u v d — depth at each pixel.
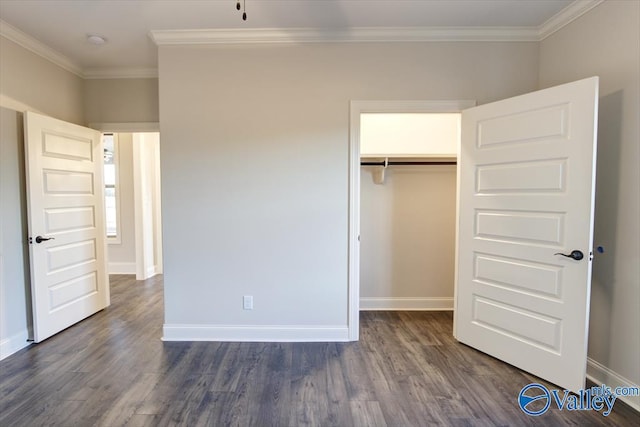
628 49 2.03
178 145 2.77
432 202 3.59
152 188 5.27
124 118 3.51
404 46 2.74
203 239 2.81
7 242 2.64
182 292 2.84
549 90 2.16
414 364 2.47
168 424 1.84
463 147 2.71
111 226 5.37
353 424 1.85
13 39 2.70
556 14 2.47
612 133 2.14
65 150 3.08
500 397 2.08
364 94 2.76
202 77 2.75
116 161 5.16
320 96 2.76
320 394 2.11
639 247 1.98
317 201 2.80
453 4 2.35
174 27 2.64
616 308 2.12
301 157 2.78
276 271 2.84
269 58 2.75
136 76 3.48
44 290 2.86
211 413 1.93
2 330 2.58
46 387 2.17
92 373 2.34
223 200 2.79
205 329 2.86
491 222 2.52
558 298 2.16
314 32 2.68
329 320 2.87
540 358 2.26
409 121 3.46
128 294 4.23
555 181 2.14
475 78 2.75
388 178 3.57
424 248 3.61
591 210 2.01
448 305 3.64
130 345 2.78
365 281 3.62
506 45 2.74
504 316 2.46
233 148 2.77
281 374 2.33
